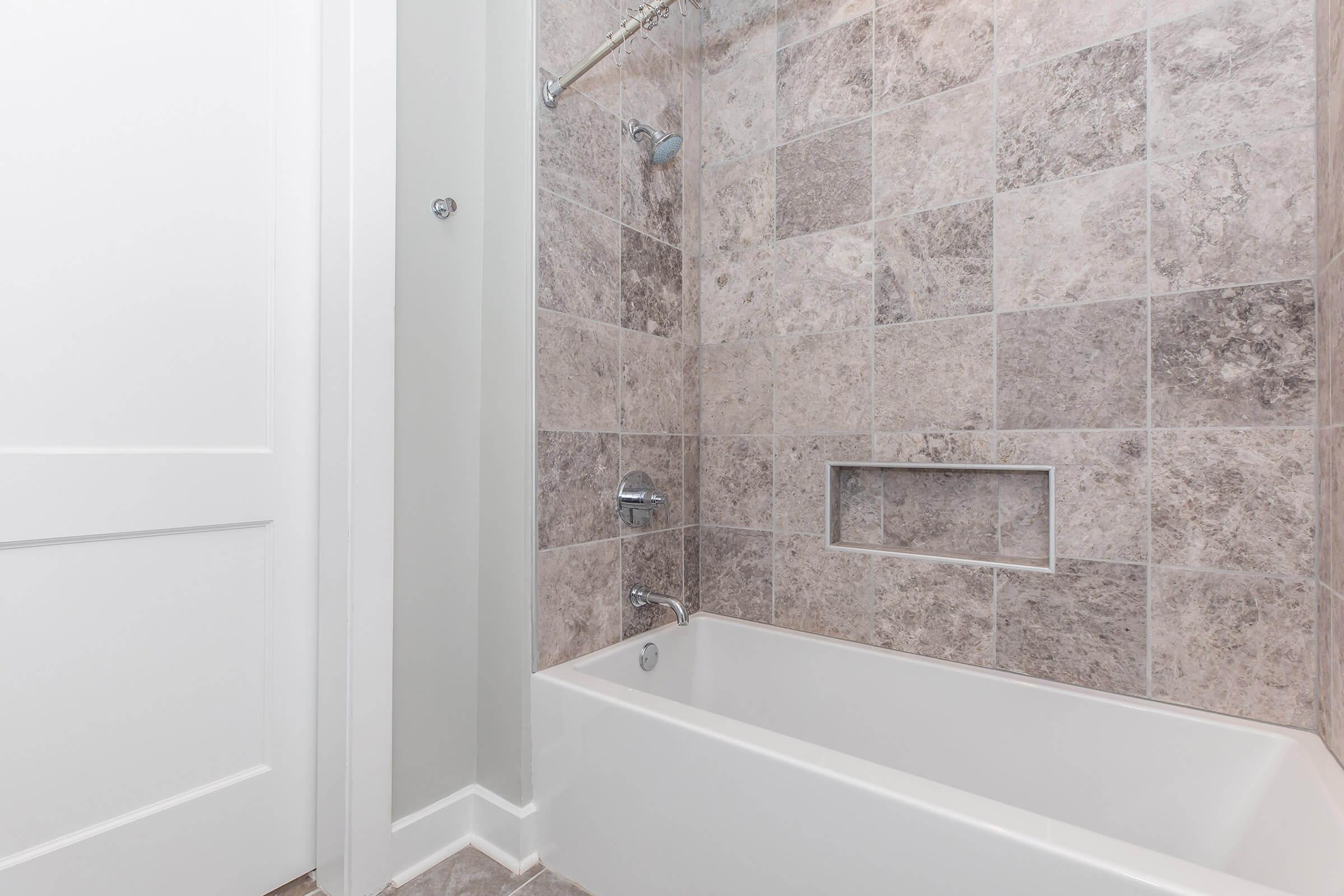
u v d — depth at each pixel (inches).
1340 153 39.4
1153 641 50.4
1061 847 31.6
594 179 62.4
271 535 50.1
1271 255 45.9
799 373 69.1
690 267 74.7
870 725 61.7
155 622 44.3
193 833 45.9
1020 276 55.9
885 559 63.5
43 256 39.2
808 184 68.6
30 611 39.1
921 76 61.3
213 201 46.6
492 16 60.0
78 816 40.9
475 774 59.6
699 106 75.8
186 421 45.4
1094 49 52.5
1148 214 50.3
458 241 57.9
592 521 61.8
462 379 58.3
